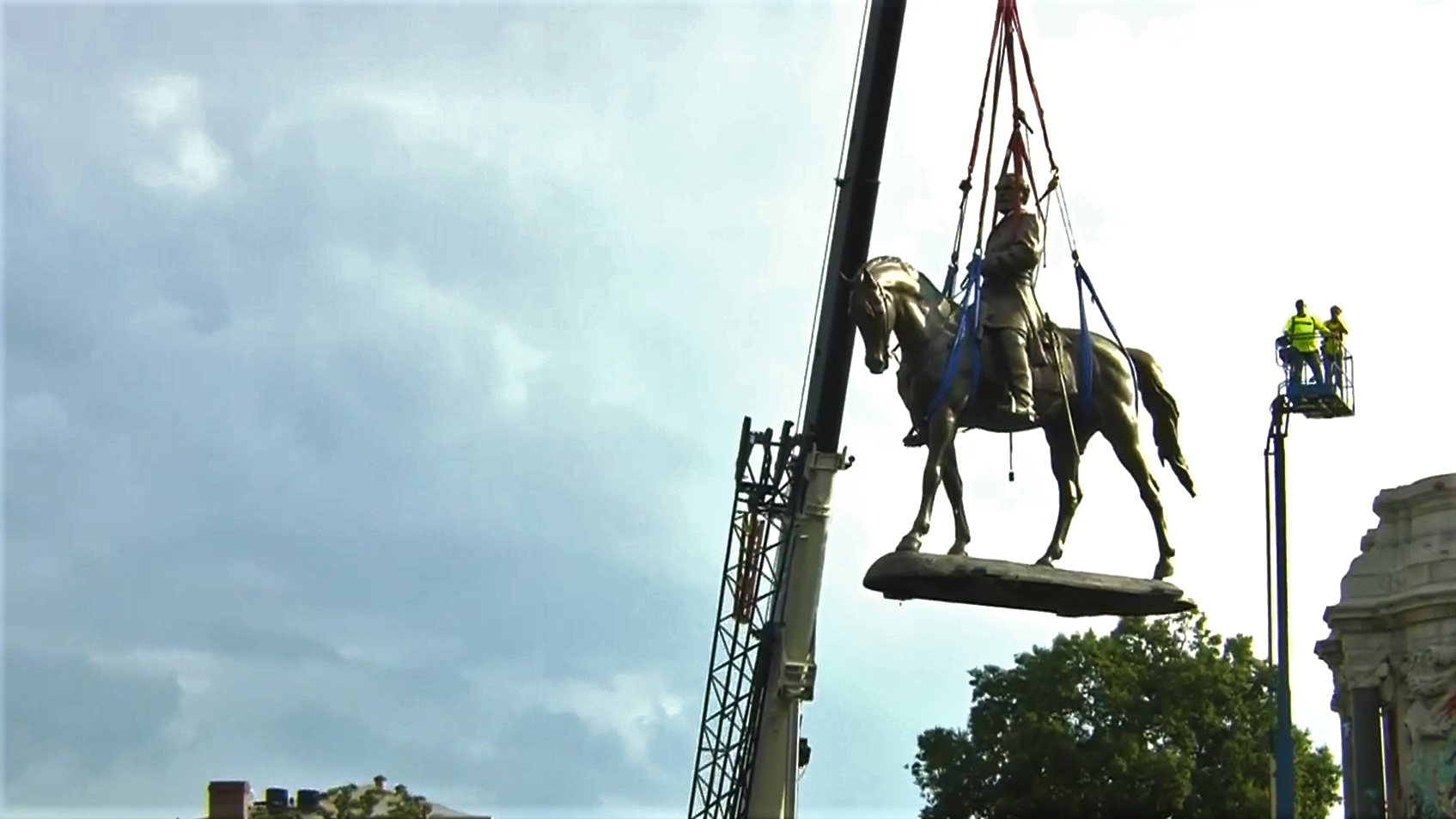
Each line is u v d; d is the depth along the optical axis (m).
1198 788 57.72
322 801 38.31
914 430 27.42
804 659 38.75
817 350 39.12
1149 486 27.81
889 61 37.03
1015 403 26.62
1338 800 61.22
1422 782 42.81
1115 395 27.91
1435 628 43.38
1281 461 39.66
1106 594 26.59
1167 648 60.56
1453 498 44.41
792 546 39.06
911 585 26.39
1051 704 58.94
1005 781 57.88
